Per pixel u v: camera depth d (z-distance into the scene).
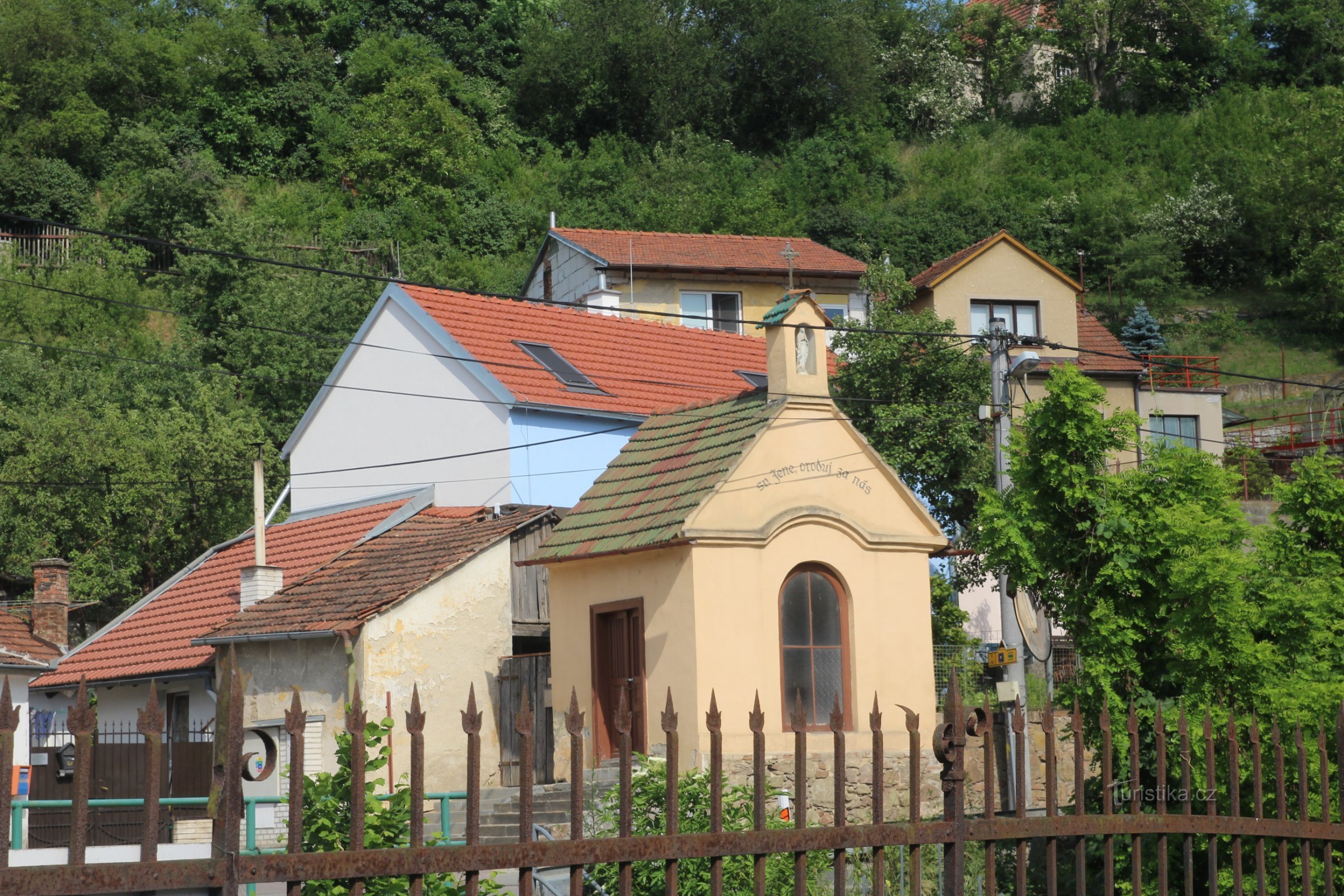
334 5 108.31
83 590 50.53
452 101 101.81
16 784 32.03
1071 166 103.12
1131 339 79.00
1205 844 16.80
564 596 30.50
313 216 90.25
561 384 41.84
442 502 41.72
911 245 88.81
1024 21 118.00
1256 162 98.81
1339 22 117.31
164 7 105.62
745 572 27.62
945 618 42.47
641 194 93.19
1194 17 113.38
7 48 94.12
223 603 38.56
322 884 12.12
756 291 66.12
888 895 19.14
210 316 71.94
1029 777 31.50
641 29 103.25
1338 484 21.08
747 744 26.86
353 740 7.30
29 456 51.44
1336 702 17.39
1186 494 19.31
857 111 105.62
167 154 93.06
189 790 33.16
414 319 42.97
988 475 42.41
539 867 7.77
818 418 29.42
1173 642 18.41
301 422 47.16
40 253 82.88
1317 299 91.06
